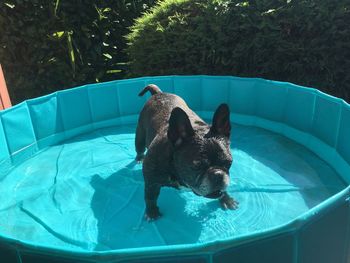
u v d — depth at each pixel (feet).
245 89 4.94
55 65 6.27
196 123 3.26
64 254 2.01
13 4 5.90
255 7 5.05
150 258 1.98
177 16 5.43
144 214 3.28
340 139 3.84
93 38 6.68
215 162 2.65
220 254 2.02
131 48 5.90
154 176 3.03
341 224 2.44
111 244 2.92
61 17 6.29
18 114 4.39
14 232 3.10
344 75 5.02
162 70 5.72
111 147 4.62
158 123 3.48
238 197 3.43
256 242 2.07
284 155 4.18
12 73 6.13
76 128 5.06
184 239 2.93
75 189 3.73
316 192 3.46
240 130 4.89
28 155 4.54
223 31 5.20
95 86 5.04
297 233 2.16
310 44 4.90
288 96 4.55
